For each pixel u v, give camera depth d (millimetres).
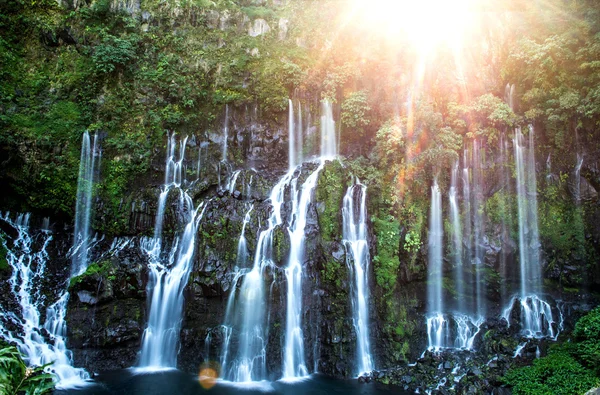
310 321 13039
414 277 14383
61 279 13969
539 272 15172
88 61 16672
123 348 12672
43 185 14820
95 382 11617
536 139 16203
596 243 14898
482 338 13773
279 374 12484
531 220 15516
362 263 13773
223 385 11844
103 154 15445
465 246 15234
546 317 14508
